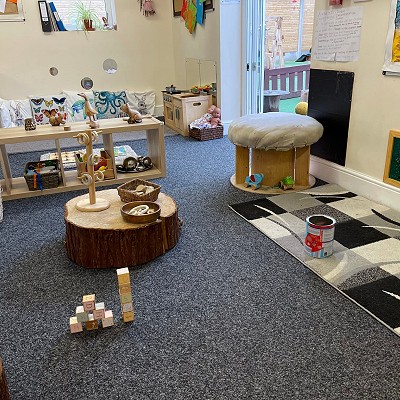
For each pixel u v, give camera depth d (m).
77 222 1.88
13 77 4.80
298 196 2.62
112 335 1.48
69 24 4.98
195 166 3.36
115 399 1.22
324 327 1.48
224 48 4.07
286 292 1.69
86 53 5.01
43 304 1.67
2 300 1.70
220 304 1.63
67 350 1.42
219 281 1.78
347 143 2.66
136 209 1.93
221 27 3.98
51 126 2.93
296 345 1.41
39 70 4.88
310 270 1.82
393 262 1.84
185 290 1.72
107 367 1.34
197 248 2.05
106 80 5.20
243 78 4.22
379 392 1.21
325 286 1.71
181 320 1.55
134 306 1.63
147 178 3.06
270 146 2.58
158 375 1.30
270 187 2.79
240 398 1.21
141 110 5.34
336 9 2.53
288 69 5.68
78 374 1.32
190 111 4.34
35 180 2.78
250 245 2.06
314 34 2.76
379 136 2.40
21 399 1.23
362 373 1.28
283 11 5.71
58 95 4.95
